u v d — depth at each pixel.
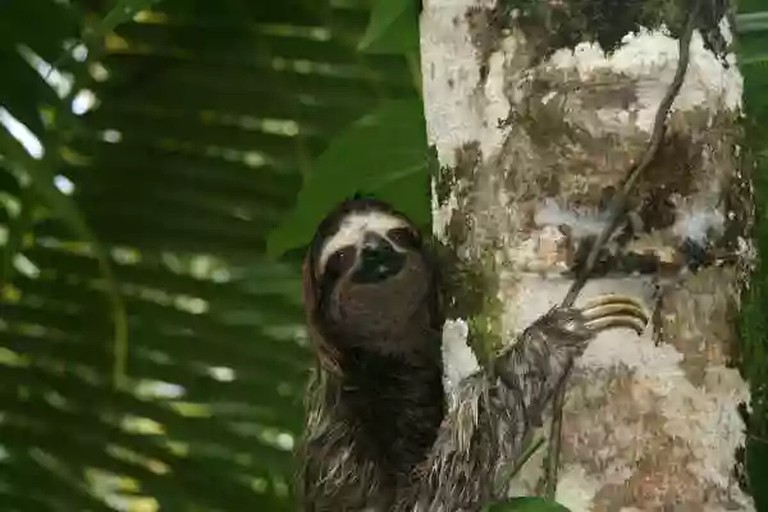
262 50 6.70
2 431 6.97
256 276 6.80
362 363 5.36
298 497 5.68
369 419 5.36
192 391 6.86
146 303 6.89
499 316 3.29
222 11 6.65
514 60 3.31
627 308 3.12
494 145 3.33
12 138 6.13
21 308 6.93
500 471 3.61
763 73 4.72
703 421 3.06
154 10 6.65
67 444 6.94
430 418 5.32
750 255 3.31
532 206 3.23
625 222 3.15
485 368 3.33
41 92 6.34
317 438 5.51
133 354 6.89
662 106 3.14
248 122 6.79
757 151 4.31
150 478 6.86
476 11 3.44
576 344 3.13
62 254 6.88
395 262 5.06
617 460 3.05
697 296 3.13
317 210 5.20
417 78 5.63
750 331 3.35
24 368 6.96
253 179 6.79
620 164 3.15
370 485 5.28
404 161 5.06
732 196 3.21
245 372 6.82
